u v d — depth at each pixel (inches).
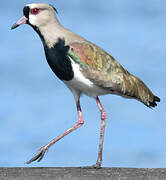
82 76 535.8
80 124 564.4
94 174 458.0
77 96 566.6
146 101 596.1
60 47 534.9
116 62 568.7
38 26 547.8
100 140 549.3
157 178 431.2
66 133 561.3
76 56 531.8
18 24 555.5
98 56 547.8
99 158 538.3
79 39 549.6
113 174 458.6
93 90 551.5
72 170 493.7
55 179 420.8
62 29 549.6
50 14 546.6
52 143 558.3
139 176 444.5
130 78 576.1
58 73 547.5
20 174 455.2
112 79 551.2
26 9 553.6
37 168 512.4
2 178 426.0
